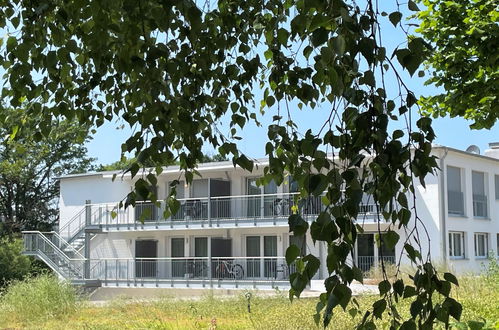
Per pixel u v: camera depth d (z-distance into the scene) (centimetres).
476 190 2775
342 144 254
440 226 2433
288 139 410
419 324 254
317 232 226
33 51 430
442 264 1806
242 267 2641
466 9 627
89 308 1800
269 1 441
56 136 609
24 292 1731
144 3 346
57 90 489
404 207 261
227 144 451
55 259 2906
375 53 243
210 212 2720
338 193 236
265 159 2508
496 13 606
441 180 2452
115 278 2823
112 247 3081
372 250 2302
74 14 376
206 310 1544
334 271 229
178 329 1220
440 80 670
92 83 477
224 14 435
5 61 467
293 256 235
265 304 1600
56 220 4391
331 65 234
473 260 2639
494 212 2841
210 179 2728
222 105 478
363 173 264
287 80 439
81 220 3194
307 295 1881
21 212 4259
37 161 4041
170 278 2695
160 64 371
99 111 525
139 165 377
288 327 1052
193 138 420
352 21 230
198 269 2700
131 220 3002
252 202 2730
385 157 241
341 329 931
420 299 254
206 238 2847
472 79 646
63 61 399
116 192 3103
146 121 358
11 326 1462
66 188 3281
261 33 490
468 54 636
